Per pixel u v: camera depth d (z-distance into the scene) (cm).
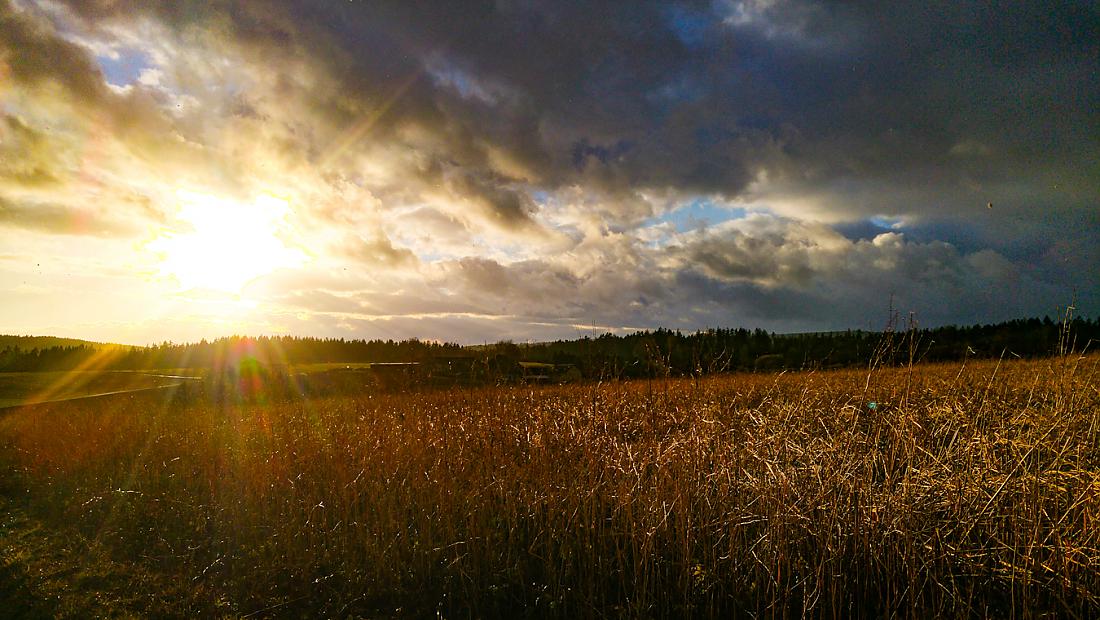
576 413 834
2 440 1505
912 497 498
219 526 725
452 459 764
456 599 531
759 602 482
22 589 578
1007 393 665
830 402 691
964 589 459
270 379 2492
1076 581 430
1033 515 453
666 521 549
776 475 545
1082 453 498
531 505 639
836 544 487
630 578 538
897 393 653
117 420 1623
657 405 732
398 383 1523
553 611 495
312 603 532
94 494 902
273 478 824
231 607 528
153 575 600
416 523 660
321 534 668
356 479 718
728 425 637
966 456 534
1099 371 534
